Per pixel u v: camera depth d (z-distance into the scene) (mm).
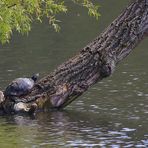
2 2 20047
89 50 24484
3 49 41469
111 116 23141
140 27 24250
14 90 24250
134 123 22016
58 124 22000
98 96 26688
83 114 23562
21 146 18953
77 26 52656
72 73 24438
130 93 27078
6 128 21453
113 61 24344
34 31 50344
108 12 59875
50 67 34125
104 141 19625
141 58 36375
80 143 19375
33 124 22078
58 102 24344
